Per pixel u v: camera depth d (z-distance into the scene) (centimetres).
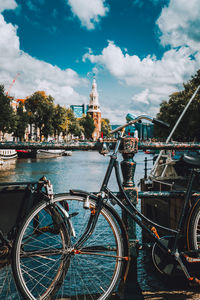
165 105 4431
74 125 7969
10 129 3869
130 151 204
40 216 185
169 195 214
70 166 3177
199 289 221
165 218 537
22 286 170
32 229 184
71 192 184
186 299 206
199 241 217
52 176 2166
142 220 204
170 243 214
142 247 212
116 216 191
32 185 194
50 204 179
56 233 188
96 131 17250
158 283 258
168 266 221
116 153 198
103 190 192
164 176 705
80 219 192
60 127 6531
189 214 207
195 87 3306
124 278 192
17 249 171
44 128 6222
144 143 210
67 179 1966
